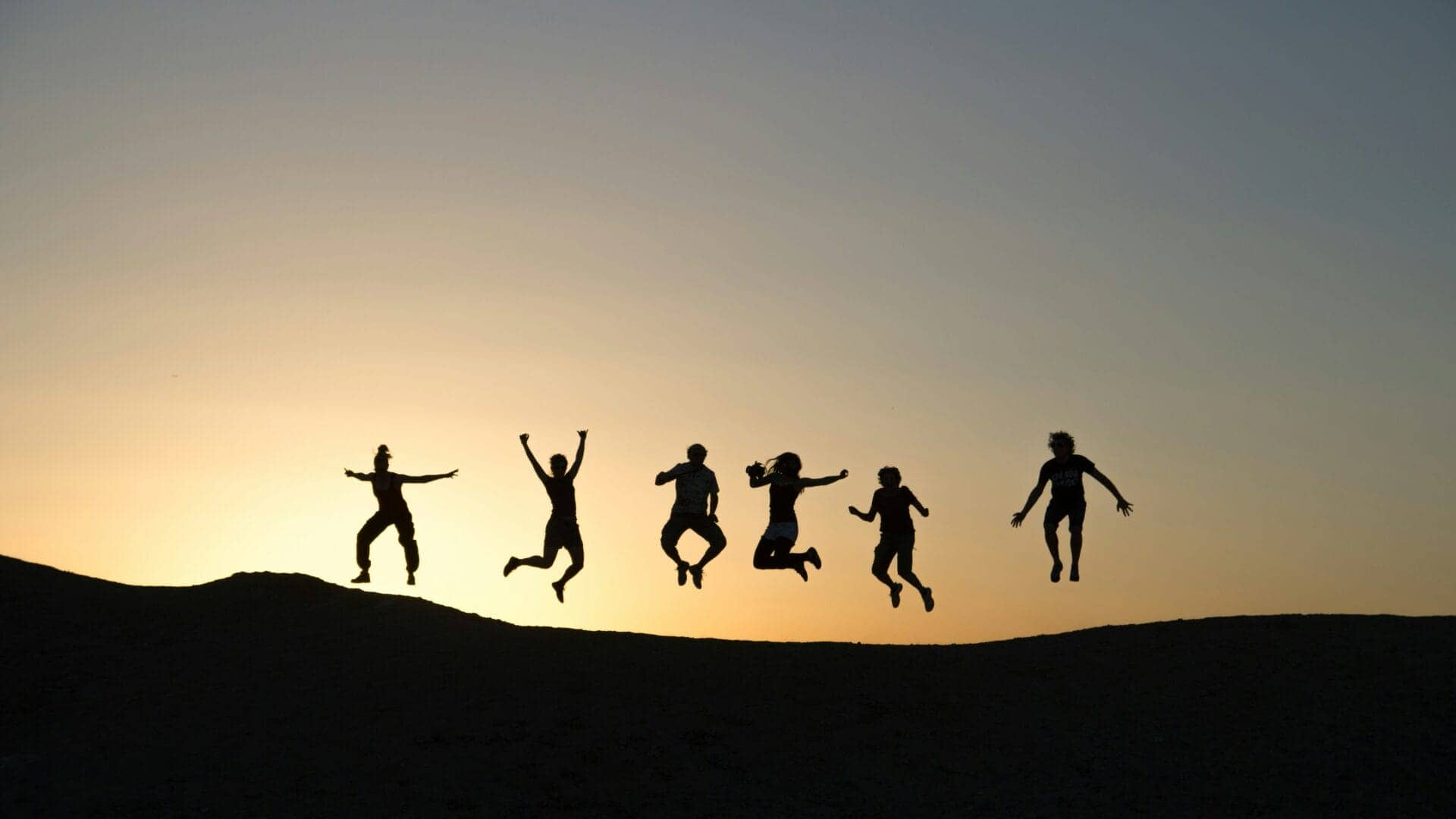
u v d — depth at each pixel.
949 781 12.70
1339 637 15.70
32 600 16.02
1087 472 15.62
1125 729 13.71
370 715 13.69
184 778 12.08
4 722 13.18
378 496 17.34
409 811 11.78
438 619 16.72
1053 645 16.30
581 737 13.48
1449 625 15.95
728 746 13.45
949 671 15.58
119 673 14.40
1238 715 13.82
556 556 16.19
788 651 16.31
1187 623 16.69
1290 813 11.86
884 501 17.06
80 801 11.56
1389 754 12.77
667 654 15.98
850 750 13.43
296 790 11.98
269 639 15.65
